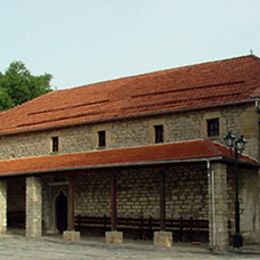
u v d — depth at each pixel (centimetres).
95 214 2689
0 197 2752
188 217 2383
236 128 2303
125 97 2805
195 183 2380
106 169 2355
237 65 2670
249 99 2253
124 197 2591
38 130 2942
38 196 2575
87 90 3209
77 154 2669
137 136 2572
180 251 2036
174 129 2464
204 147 2167
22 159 2891
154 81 2891
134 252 2019
